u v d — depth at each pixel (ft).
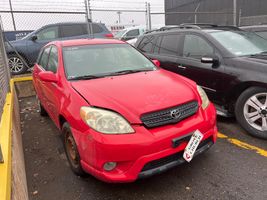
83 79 11.71
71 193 10.04
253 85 13.08
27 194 9.62
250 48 15.57
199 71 16.07
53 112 12.94
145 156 8.65
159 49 20.02
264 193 9.20
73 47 13.80
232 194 9.27
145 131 8.79
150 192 9.71
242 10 75.31
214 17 68.33
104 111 9.08
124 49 14.42
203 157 11.78
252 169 10.64
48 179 11.09
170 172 10.80
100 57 13.37
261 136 13.06
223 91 14.67
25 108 22.16
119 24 47.91
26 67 31.27
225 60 14.62
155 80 11.27
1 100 11.61
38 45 31.48
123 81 11.10
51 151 13.71
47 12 31.63
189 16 74.13
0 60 14.46
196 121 9.76
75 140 9.67
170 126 9.22
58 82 12.00
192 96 10.25
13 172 7.70
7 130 9.09
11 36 36.99
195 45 16.97
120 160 8.63
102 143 8.58
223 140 13.33
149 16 39.11
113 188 10.11
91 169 9.20
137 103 9.32
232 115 14.90
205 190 9.60
